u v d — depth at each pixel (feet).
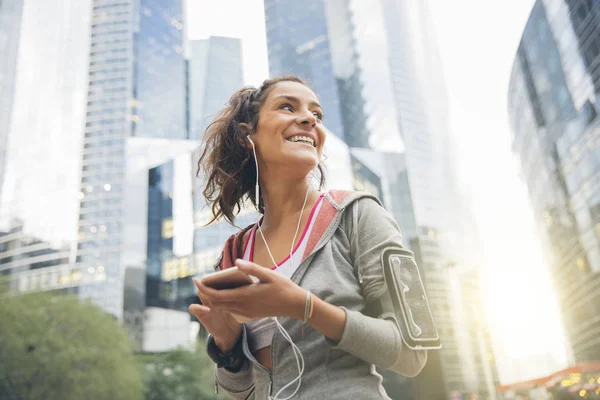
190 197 193.98
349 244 3.06
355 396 2.51
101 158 190.60
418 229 157.28
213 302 2.37
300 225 3.32
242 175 4.10
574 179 99.25
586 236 97.76
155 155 196.13
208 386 102.99
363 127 169.78
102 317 95.86
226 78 228.63
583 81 90.07
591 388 58.90
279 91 3.71
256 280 2.60
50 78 201.77
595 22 83.61
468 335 149.59
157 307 167.63
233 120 3.95
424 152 178.19
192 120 212.02
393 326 2.48
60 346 85.56
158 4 225.35
